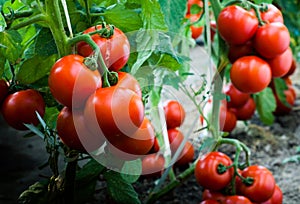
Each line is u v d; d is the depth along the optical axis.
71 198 1.37
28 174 1.74
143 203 1.67
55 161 1.31
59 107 1.37
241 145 1.51
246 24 1.46
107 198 1.61
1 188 1.68
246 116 1.92
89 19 1.30
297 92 2.33
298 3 2.04
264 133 2.06
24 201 1.38
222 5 1.55
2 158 1.81
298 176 1.84
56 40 1.20
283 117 2.14
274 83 1.91
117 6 1.29
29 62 1.30
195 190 1.77
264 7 1.50
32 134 1.35
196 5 1.63
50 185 1.35
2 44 1.28
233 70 1.50
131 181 1.38
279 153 1.96
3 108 1.33
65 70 1.13
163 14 1.33
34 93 1.33
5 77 1.35
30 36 1.42
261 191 1.47
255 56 1.50
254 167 1.50
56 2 1.19
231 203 1.46
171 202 1.73
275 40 1.46
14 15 1.29
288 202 1.73
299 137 2.04
